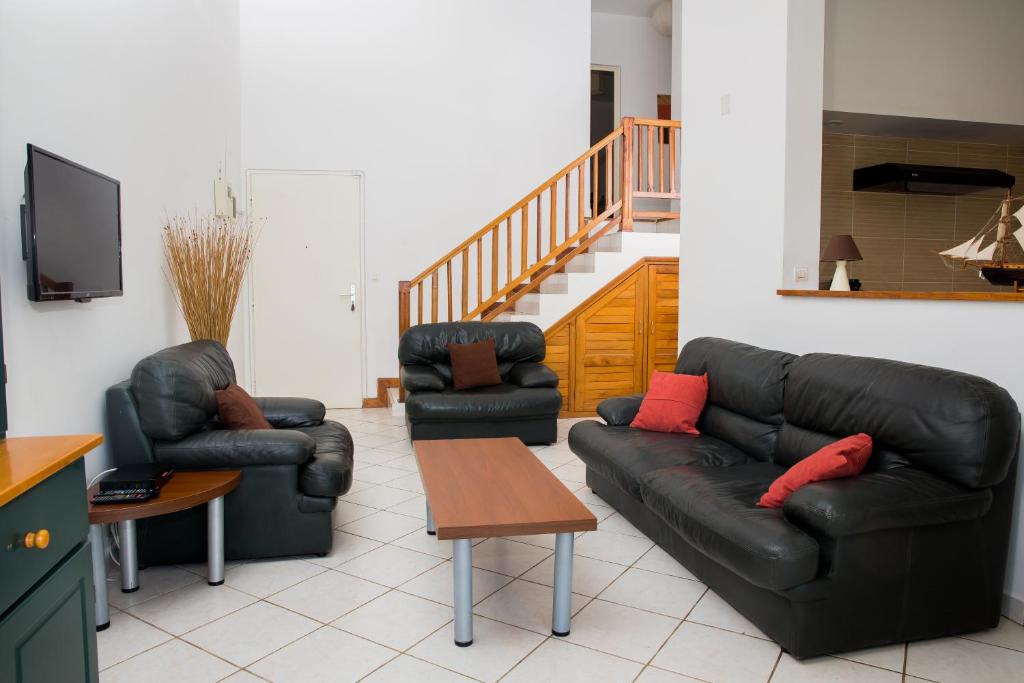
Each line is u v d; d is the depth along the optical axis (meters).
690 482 2.82
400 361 5.63
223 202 5.29
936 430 2.34
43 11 2.51
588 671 2.20
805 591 2.18
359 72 6.65
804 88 3.58
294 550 3.08
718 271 4.18
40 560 1.40
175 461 2.92
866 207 5.88
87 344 2.86
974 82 4.74
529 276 6.43
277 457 3.00
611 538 3.37
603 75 8.18
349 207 6.69
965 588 2.38
